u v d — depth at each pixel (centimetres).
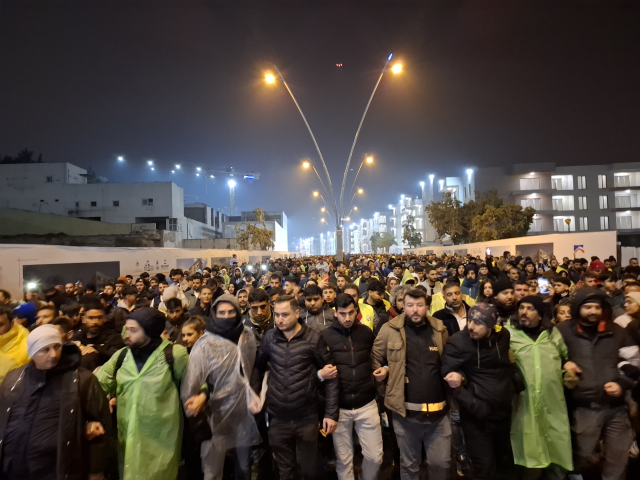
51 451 306
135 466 341
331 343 424
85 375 330
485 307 391
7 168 4394
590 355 398
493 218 4281
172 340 530
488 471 400
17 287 897
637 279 655
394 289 616
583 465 406
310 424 396
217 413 393
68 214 4362
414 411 403
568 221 3941
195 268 1644
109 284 887
